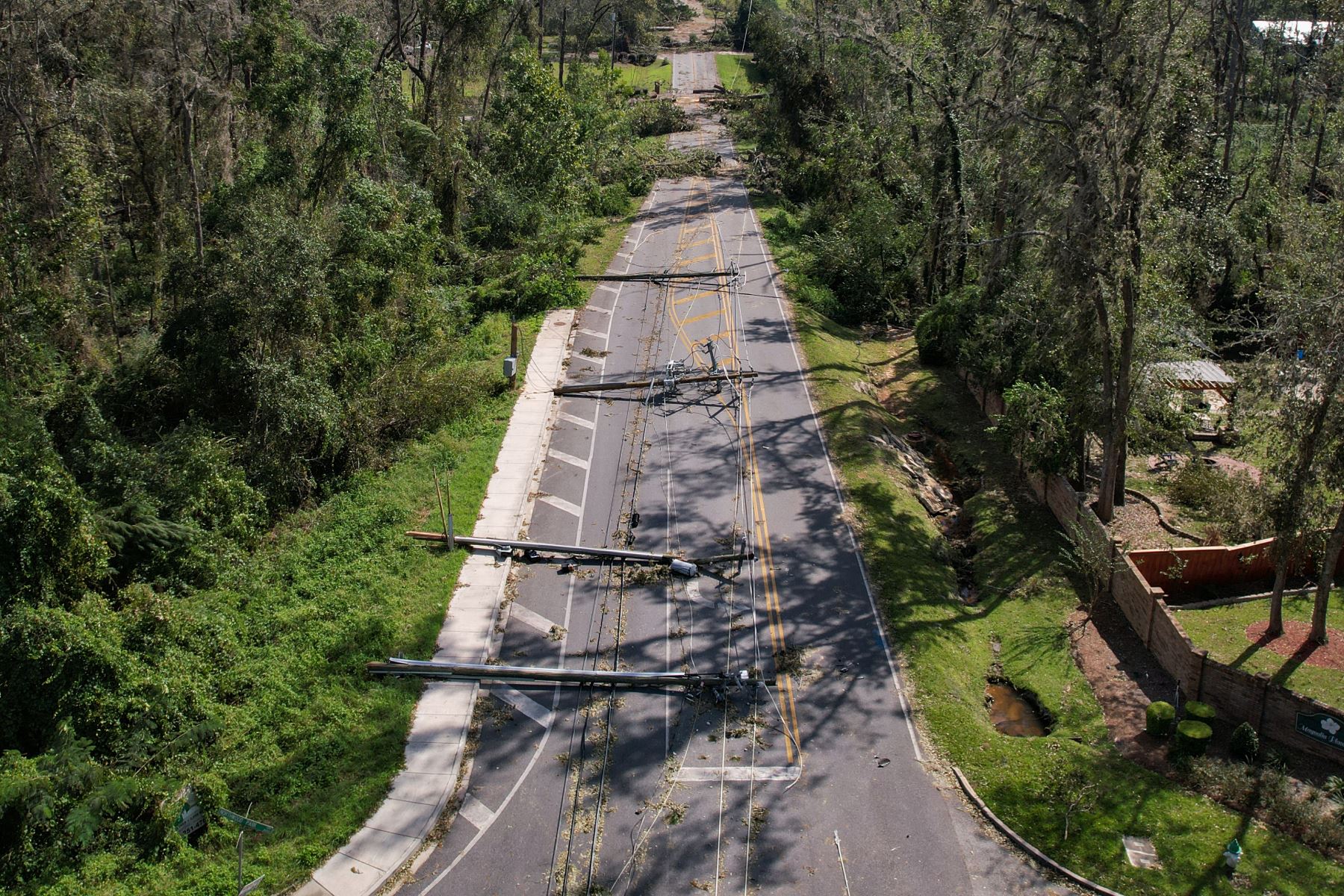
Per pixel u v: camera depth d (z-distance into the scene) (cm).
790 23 7862
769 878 2069
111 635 2433
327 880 2047
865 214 5631
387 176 5478
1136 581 2948
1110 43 3017
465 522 3281
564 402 4162
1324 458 2650
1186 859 2122
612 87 8856
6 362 3484
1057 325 3447
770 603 2948
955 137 5028
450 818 2206
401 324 4312
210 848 2103
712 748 2411
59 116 4369
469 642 2742
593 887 2036
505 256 5647
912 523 3459
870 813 2244
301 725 2422
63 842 2041
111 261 4856
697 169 8169
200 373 3603
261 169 4634
